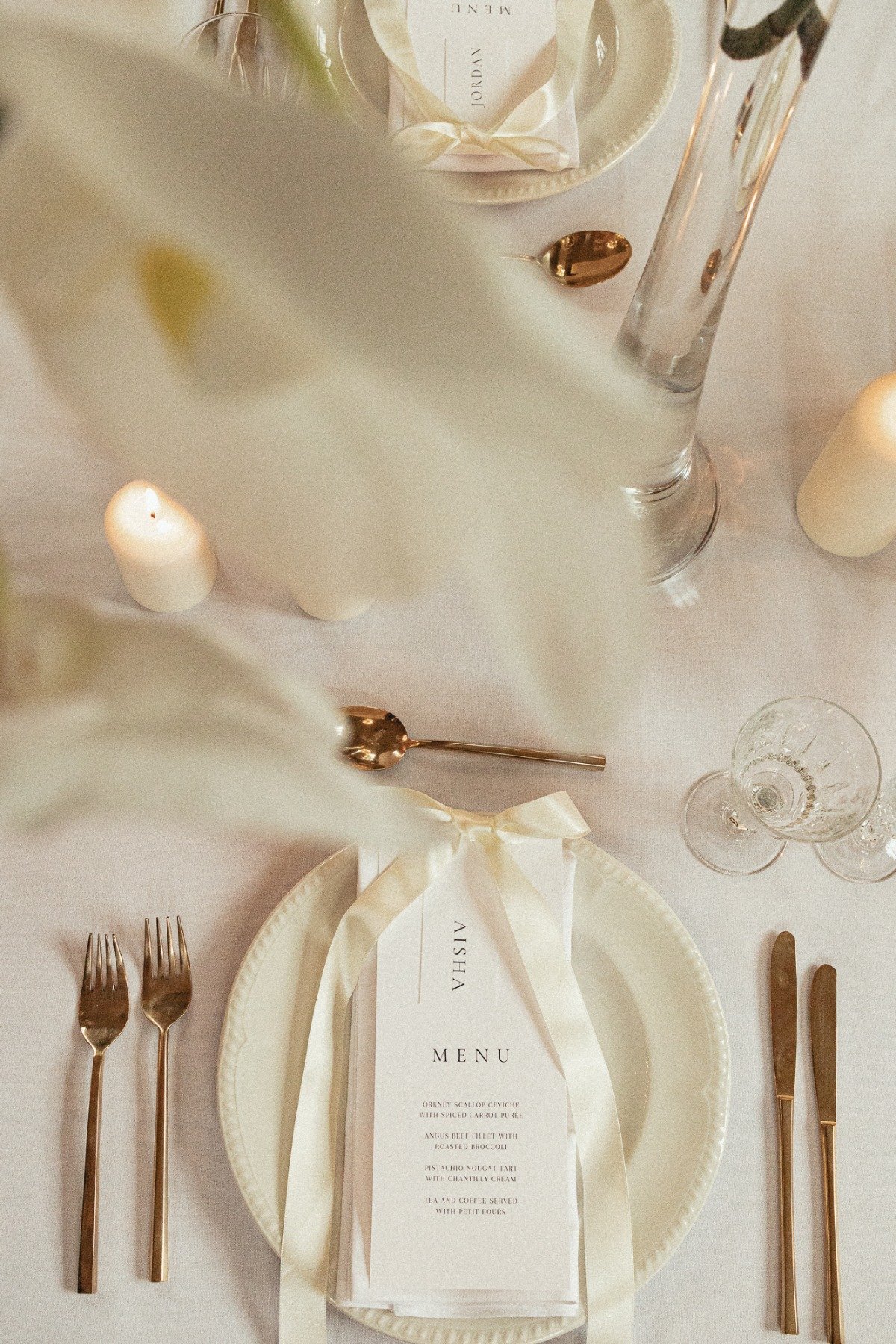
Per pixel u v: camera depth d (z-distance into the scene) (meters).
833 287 1.15
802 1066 0.98
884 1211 0.95
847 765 1.00
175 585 1.03
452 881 0.98
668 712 1.05
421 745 1.03
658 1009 0.97
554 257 1.14
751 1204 0.95
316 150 0.19
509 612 0.22
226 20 0.83
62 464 1.08
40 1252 0.93
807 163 1.19
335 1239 0.92
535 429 0.20
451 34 1.13
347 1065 0.95
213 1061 0.97
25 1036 0.97
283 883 1.01
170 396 0.20
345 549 0.22
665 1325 0.93
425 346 0.19
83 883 1.00
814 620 1.08
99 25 0.19
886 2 1.22
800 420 1.12
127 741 0.23
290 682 0.27
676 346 0.84
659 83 1.17
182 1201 0.94
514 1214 0.91
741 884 1.02
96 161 0.18
